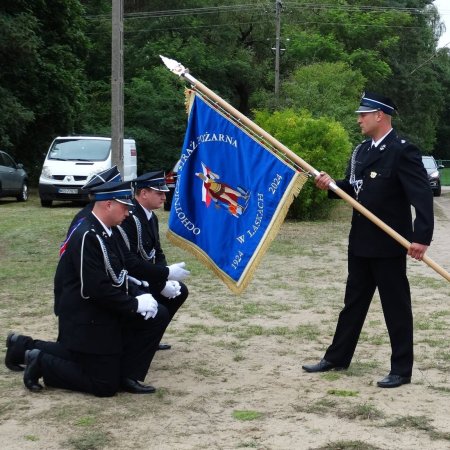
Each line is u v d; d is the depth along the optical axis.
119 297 5.08
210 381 5.70
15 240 13.83
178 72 5.87
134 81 34.88
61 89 27.80
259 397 5.30
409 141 5.42
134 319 5.38
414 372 5.94
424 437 4.52
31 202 22.75
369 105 5.47
